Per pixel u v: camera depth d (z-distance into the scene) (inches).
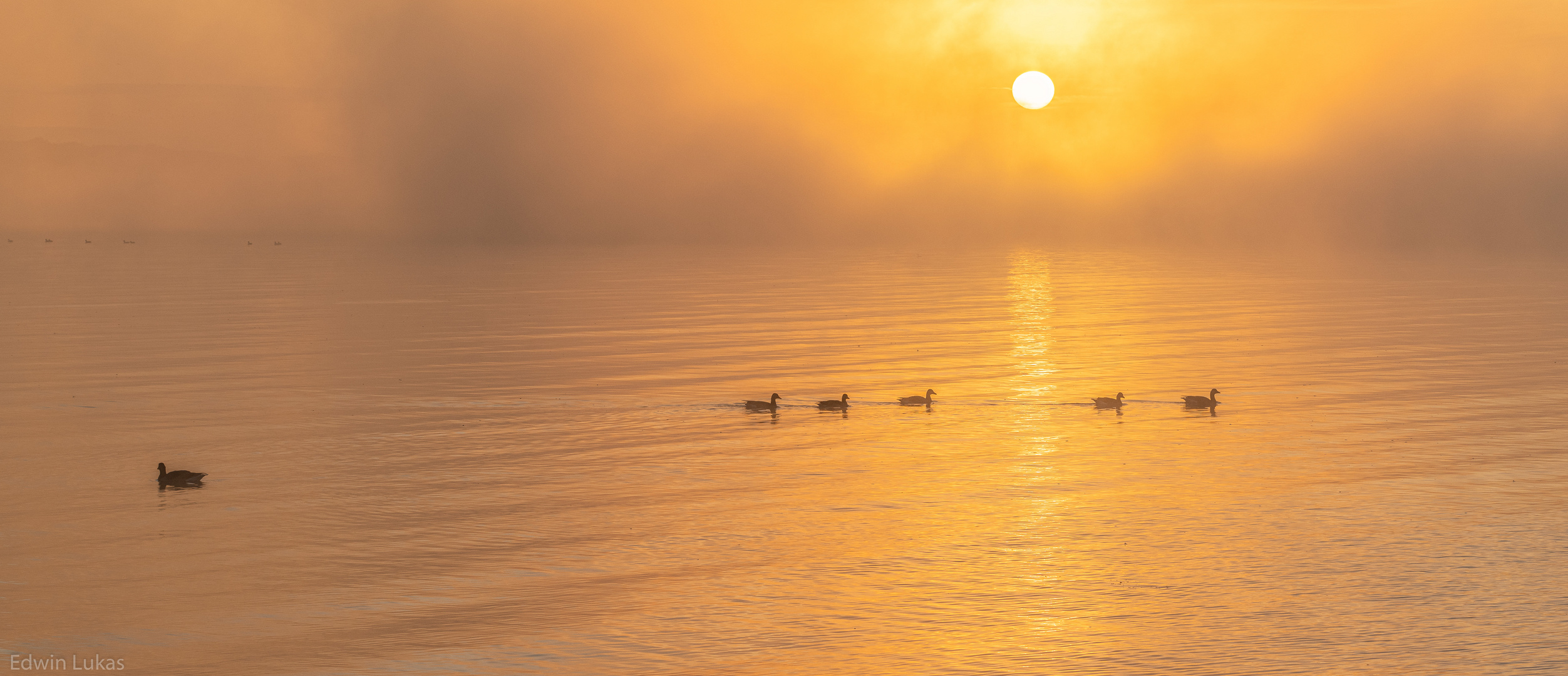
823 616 994.7
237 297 4434.1
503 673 888.3
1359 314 3678.6
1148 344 2861.7
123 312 3757.4
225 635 965.2
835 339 2974.9
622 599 1036.5
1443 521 1248.2
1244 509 1302.9
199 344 2901.1
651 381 2262.6
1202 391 2129.7
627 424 1808.6
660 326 3299.7
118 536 1225.4
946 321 3435.0
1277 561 1121.4
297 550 1176.2
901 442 1667.1
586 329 3218.5
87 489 1424.7
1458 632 948.0
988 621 980.6
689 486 1417.3
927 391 2020.2
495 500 1359.5
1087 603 1016.9
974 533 1219.9
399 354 2679.6
